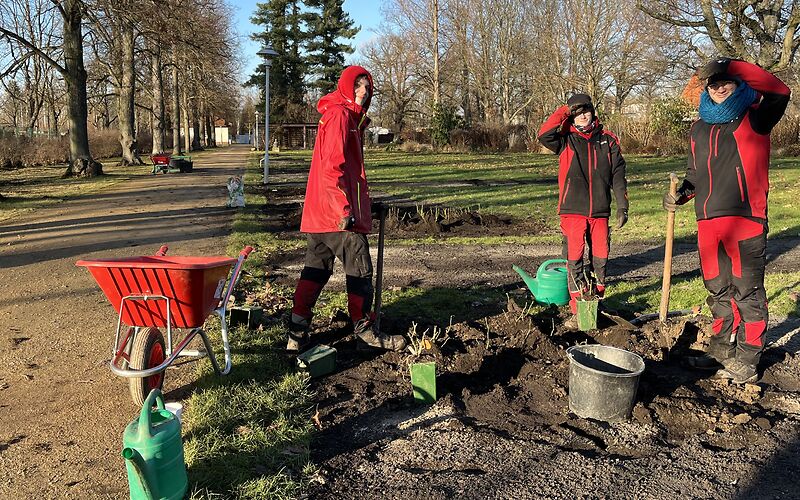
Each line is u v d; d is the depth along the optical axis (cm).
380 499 311
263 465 337
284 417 388
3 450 360
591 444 369
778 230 1051
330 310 614
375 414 404
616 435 378
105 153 4500
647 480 330
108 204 1562
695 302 643
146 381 395
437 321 579
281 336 542
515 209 1381
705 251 458
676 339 511
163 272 375
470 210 1356
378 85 6694
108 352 519
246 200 1586
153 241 1038
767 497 314
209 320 576
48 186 2111
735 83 427
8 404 420
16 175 2675
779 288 688
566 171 558
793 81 2905
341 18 6912
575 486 324
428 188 1875
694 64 3225
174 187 2033
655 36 3262
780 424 392
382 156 4072
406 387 441
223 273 421
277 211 1412
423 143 5097
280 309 630
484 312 615
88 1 2172
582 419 399
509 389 441
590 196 554
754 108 431
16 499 312
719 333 470
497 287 725
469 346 502
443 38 5766
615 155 552
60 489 321
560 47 4684
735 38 2967
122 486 324
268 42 6700
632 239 1024
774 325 584
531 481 328
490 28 5619
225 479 319
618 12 4241
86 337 556
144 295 388
